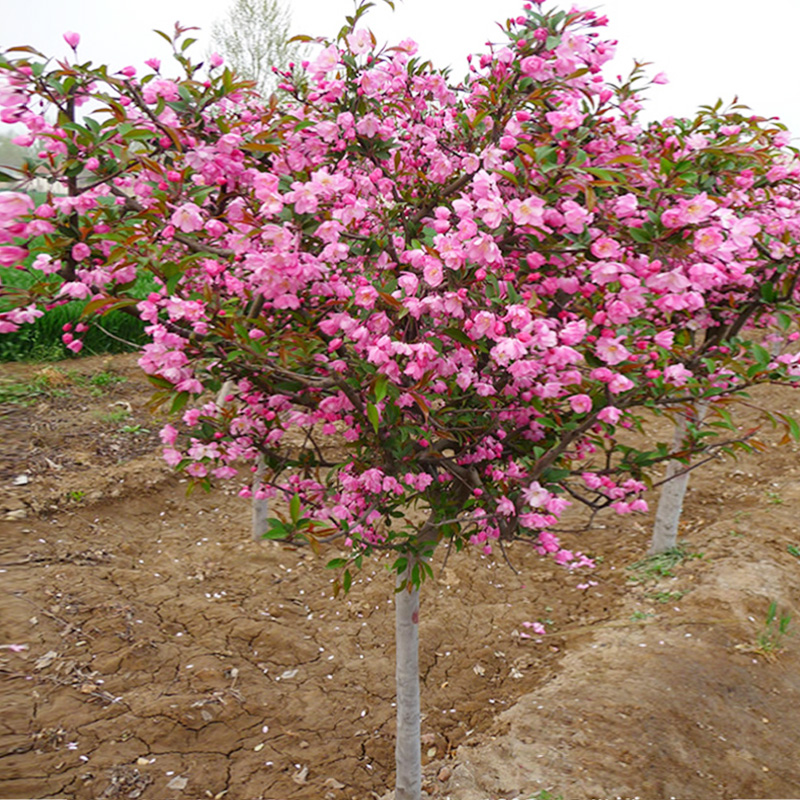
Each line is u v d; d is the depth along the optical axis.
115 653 3.85
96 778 3.02
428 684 4.08
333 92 2.08
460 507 2.46
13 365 7.99
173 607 4.48
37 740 3.16
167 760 3.22
